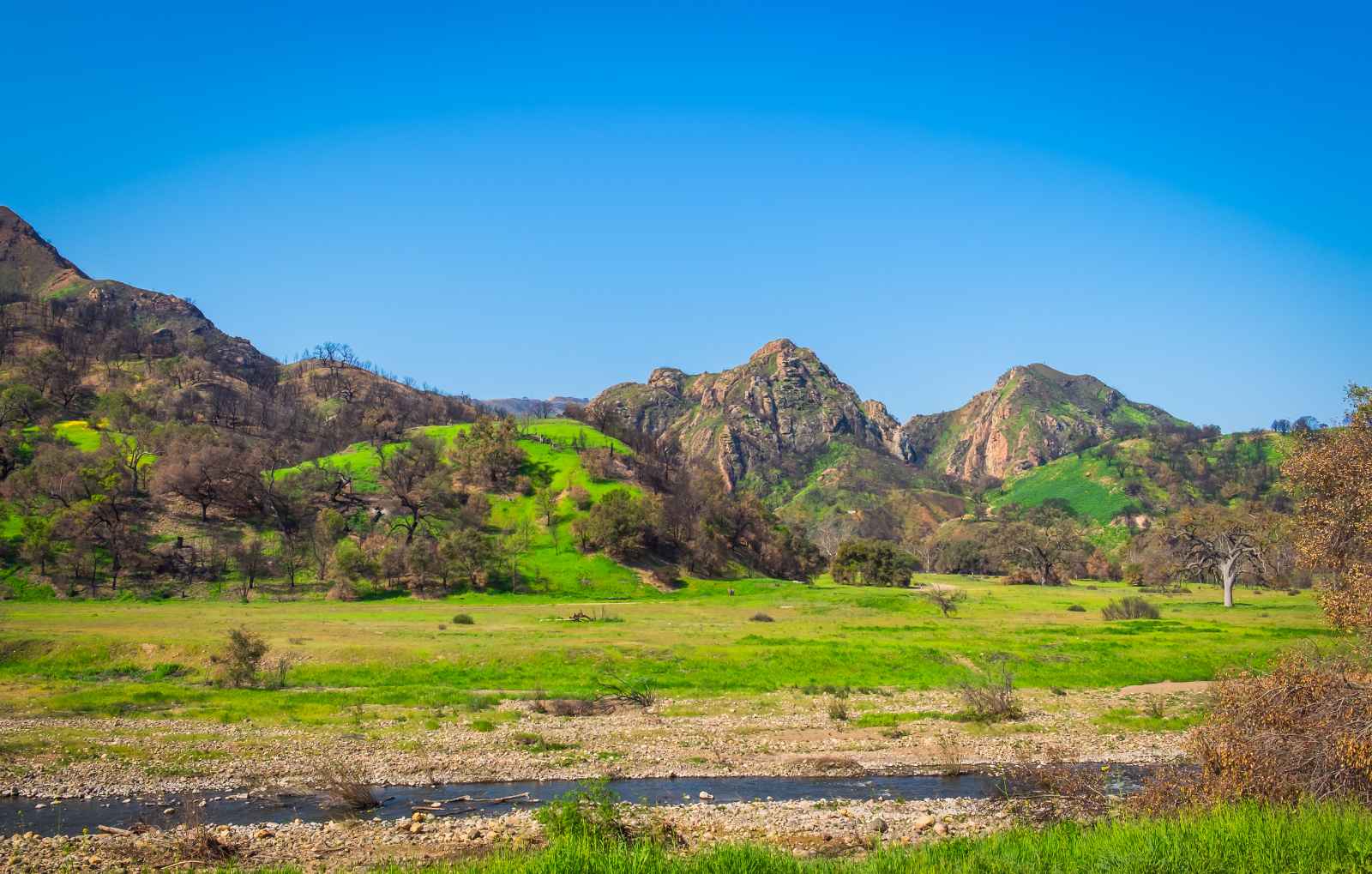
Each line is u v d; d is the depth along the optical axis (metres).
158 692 48.09
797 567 170.25
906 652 63.09
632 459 194.00
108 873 22.33
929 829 25.94
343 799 30.28
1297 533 35.94
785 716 46.44
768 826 26.61
